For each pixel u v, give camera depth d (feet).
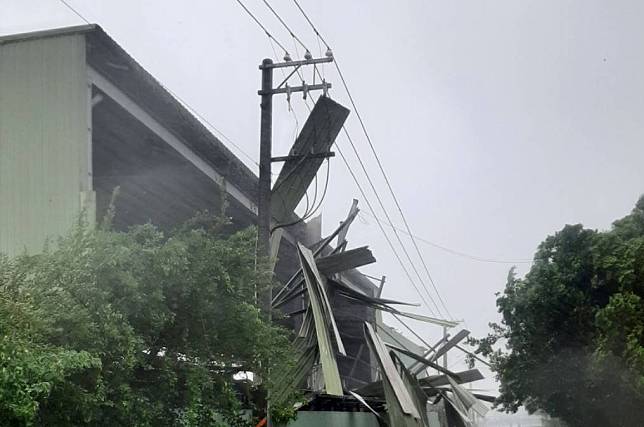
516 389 72.84
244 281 32.68
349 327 72.64
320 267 59.16
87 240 26.25
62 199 38.81
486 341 76.18
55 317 23.26
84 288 24.66
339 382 48.88
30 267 25.14
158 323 26.91
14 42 40.98
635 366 58.29
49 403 22.17
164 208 58.85
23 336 21.16
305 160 50.39
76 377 23.57
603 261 66.49
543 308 70.33
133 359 24.44
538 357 71.67
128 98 43.62
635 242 65.05
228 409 30.66
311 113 51.19
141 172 52.11
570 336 70.28
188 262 28.71
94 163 50.31
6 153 40.01
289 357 35.76
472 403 77.56
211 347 30.32
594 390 68.03
